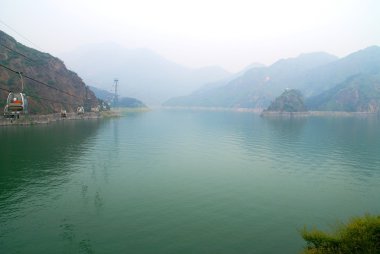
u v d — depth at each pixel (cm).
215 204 3812
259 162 6488
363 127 15512
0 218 3284
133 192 4272
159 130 13512
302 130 13888
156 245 2689
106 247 2644
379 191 4466
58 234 2903
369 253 1587
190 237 2853
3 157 6412
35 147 7688
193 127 15512
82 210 3544
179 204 3784
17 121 12188
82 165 5900
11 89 13475
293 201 3978
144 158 6769
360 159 6819
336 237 1833
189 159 6750
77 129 12456
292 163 6397
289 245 2725
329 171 5684
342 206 3825
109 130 12850
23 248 2625
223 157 7050
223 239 2825
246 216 3422
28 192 4200
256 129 14475
